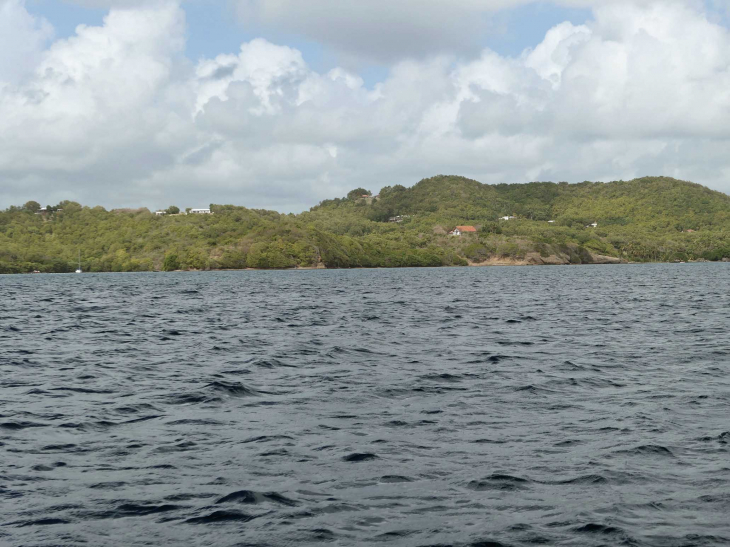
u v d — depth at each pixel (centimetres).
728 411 1486
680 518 884
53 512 920
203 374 2053
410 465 1113
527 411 1509
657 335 3059
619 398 1638
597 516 891
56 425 1405
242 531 852
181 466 1117
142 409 1555
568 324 3656
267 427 1375
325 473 1074
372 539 827
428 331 3344
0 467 1116
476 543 813
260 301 6353
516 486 1008
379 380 1919
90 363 2319
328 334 3247
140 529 862
